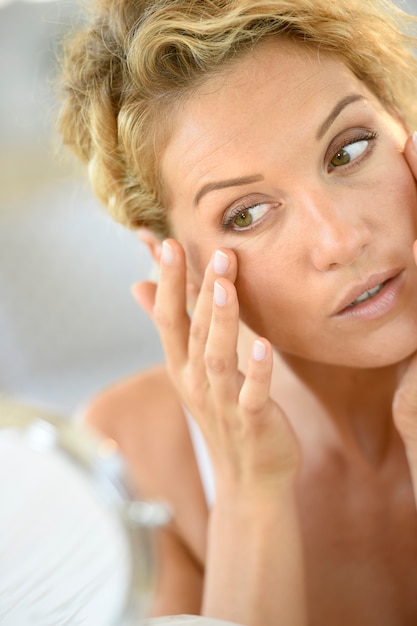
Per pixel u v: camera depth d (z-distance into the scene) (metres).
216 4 0.81
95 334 3.25
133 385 1.30
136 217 0.97
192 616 0.74
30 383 2.99
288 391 1.07
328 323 0.84
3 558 0.62
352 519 1.06
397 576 1.05
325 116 0.79
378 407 1.03
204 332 0.94
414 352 0.88
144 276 1.20
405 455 1.04
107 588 0.60
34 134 4.55
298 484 1.08
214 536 0.98
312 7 0.80
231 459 0.96
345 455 1.05
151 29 0.80
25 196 4.19
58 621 0.60
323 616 1.06
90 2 0.92
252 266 0.85
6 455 0.62
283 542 0.95
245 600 0.94
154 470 1.22
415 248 0.79
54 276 3.62
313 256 0.81
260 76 0.79
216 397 0.94
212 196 0.83
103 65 0.89
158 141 0.85
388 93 0.88
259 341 0.87
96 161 0.97
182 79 0.80
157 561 0.61
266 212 0.83
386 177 0.81
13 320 3.40
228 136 0.80
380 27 0.88
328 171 0.81
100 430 1.25
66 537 0.61
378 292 0.83
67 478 0.61
